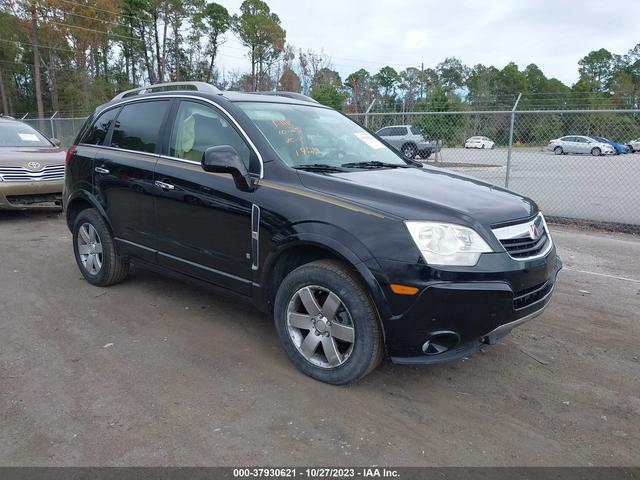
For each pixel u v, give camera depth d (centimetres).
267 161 366
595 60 9106
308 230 326
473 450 279
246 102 414
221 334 415
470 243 298
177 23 6031
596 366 379
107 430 289
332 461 267
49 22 4797
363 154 435
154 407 312
